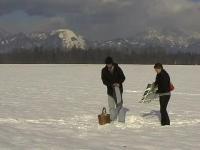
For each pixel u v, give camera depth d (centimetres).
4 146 1024
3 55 17900
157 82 1447
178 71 7544
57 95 2816
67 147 1036
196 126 1427
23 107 2017
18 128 1328
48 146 1044
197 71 7625
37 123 1461
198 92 3212
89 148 1029
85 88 3519
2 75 5747
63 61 17375
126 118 1566
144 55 18788
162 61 17938
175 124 1475
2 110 1864
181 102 2412
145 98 1492
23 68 9100
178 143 1116
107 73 1491
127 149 1031
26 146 1036
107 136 1213
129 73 6725
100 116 1445
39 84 3984
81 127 1380
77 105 2156
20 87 3553
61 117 1642
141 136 1216
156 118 1611
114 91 1488
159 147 1059
